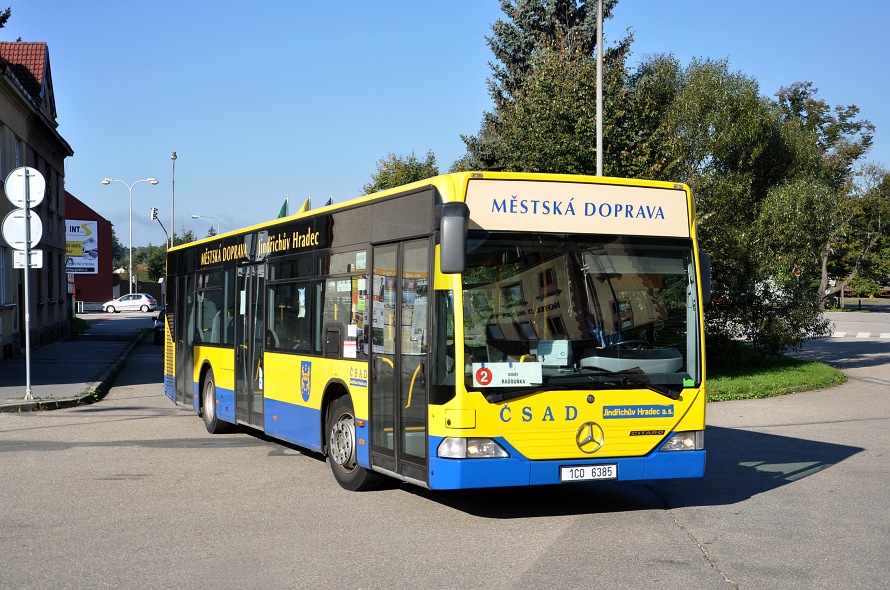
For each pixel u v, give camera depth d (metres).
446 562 6.75
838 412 17.12
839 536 7.54
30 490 9.59
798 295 24.92
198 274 15.30
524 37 32.94
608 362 8.09
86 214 91.25
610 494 9.49
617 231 8.30
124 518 8.27
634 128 22.12
